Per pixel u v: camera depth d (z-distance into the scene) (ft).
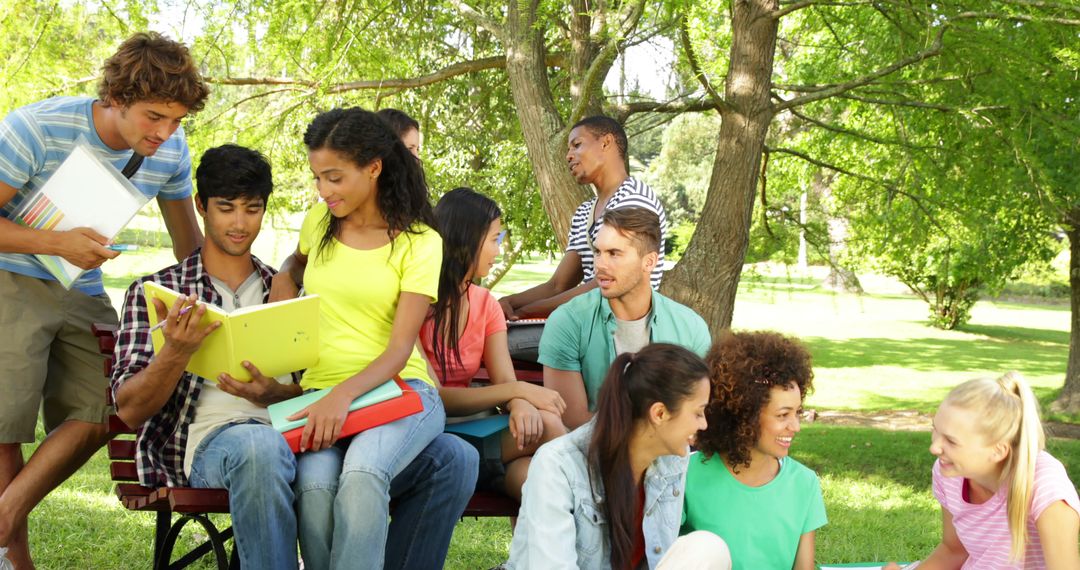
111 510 16.81
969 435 9.20
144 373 9.29
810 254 31.14
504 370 11.59
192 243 12.71
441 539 10.28
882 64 28.12
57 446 11.50
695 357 8.71
